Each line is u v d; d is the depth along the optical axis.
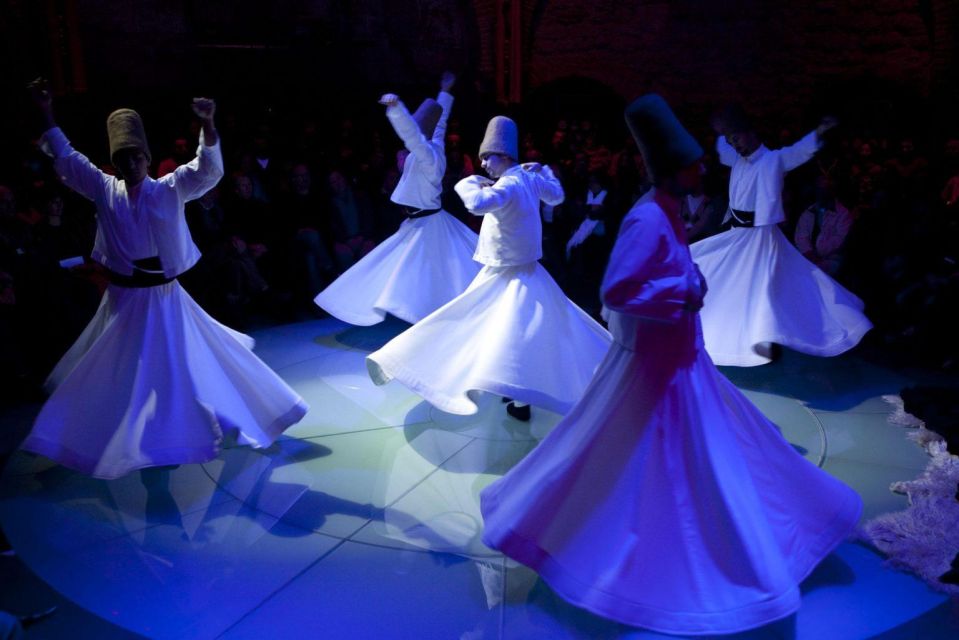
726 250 5.16
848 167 9.46
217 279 6.47
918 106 12.07
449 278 5.79
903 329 6.07
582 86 13.59
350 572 3.11
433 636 2.74
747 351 4.99
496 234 4.08
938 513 3.40
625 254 2.58
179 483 3.83
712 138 12.38
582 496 2.75
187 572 3.11
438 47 13.14
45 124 3.73
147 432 3.64
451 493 3.74
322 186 8.12
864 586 2.97
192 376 3.73
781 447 2.94
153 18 11.38
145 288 3.73
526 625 2.79
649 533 2.66
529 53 13.57
